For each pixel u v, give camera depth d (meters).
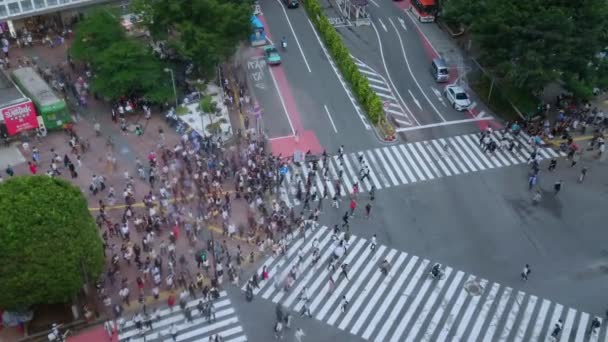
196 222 52.50
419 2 84.75
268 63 75.81
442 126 66.44
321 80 73.62
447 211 54.94
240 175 56.56
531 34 61.28
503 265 49.47
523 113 67.31
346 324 44.56
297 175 58.56
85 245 41.41
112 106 67.25
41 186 41.72
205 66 67.56
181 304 45.38
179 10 63.72
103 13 67.94
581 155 61.53
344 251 50.19
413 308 45.81
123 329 43.81
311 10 85.62
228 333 43.72
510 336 43.72
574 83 64.38
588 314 45.38
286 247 50.69
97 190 55.62
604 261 49.81
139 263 48.16
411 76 74.62
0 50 75.44
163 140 62.78
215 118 65.25
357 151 62.38
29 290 39.94
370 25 84.62
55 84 69.75
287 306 45.88
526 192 57.16
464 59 77.38
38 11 74.50
